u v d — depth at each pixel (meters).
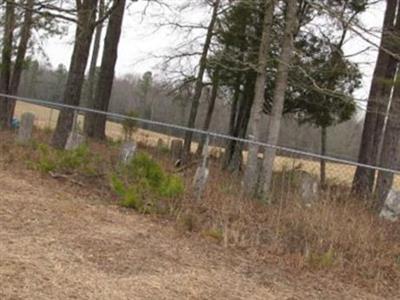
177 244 7.14
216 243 7.53
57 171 10.05
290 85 17.45
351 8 17.94
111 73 22.86
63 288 5.00
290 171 12.10
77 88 14.20
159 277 5.79
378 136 19.22
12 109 22.69
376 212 10.95
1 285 4.79
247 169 12.04
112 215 8.00
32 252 5.75
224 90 24.17
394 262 7.99
